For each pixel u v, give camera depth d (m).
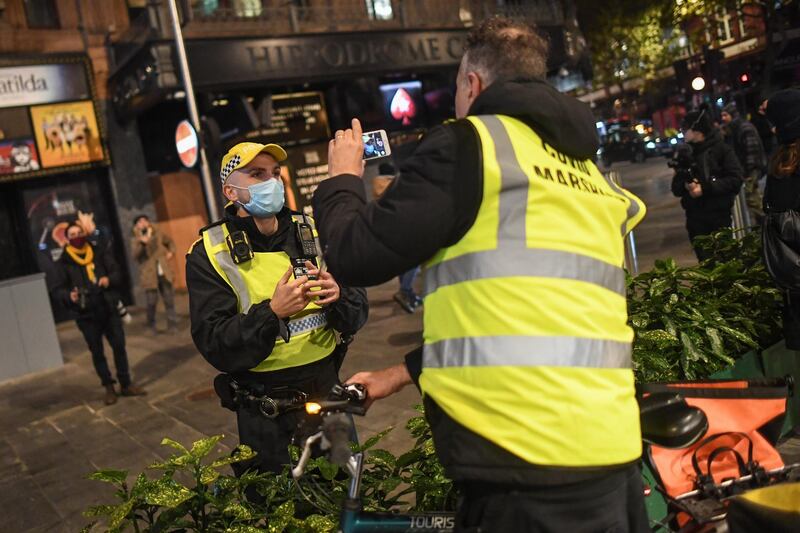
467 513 1.51
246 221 2.60
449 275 1.47
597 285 1.50
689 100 19.89
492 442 1.40
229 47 12.76
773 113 3.19
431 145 1.46
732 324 3.58
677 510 2.05
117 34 13.12
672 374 3.19
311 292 2.49
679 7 26.03
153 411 6.57
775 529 1.56
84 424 6.54
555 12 18.05
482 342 1.42
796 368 3.84
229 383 2.63
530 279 1.41
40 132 12.39
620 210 1.64
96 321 6.98
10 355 8.83
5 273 12.45
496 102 1.52
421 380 1.54
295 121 15.24
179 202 14.23
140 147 13.55
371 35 14.57
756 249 4.18
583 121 1.59
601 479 1.44
